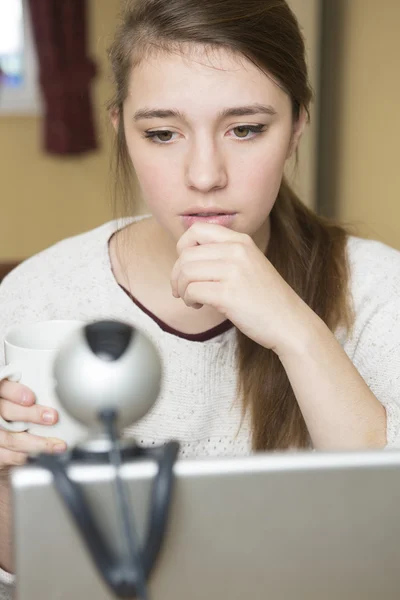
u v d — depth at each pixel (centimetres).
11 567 70
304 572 40
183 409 101
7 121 418
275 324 74
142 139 81
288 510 39
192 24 76
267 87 78
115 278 108
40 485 37
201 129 78
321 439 76
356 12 295
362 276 105
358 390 76
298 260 104
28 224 429
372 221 297
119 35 86
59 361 43
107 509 38
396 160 280
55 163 425
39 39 397
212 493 39
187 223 83
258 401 97
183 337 102
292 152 93
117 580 37
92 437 42
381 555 40
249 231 83
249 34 76
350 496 39
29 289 110
